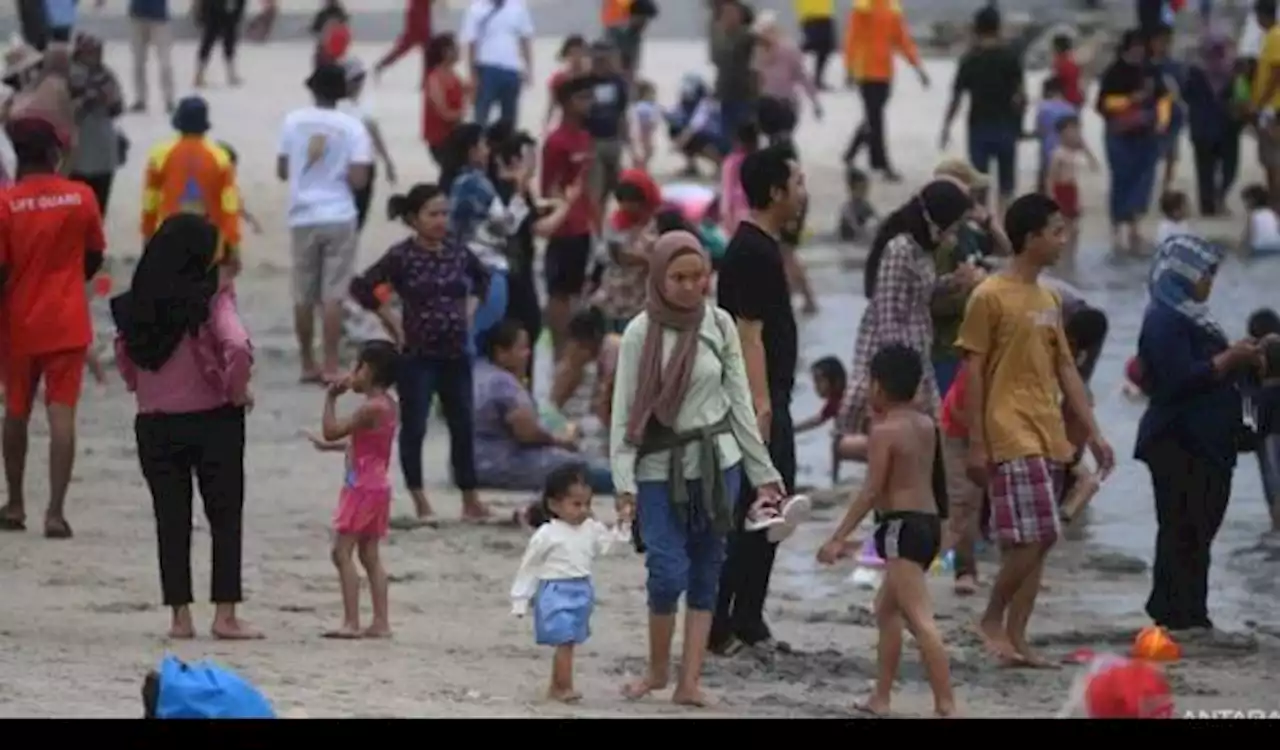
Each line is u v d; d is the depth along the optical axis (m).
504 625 36.84
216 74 98.00
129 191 79.06
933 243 38.09
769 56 89.00
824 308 71.12
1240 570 43.62
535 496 47.03
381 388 35.06
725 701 31.34
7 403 41.75
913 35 107.81
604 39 89.31
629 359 30.30
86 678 30.64
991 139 80.94
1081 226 83.94
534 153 58.31
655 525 30.44
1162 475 36.94
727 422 30.53
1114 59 87.81
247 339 33.62
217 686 22.67
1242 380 42.94
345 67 63.72
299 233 57.97
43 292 40.88
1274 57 84.88
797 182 33.28
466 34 82.12
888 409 31.17
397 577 40.44
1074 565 43.69
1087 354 43.03
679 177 86.81
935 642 30.75
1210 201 85.62
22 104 56.53
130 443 51.47
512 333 48.81
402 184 82.38
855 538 44.97
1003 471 34.62
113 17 108.50
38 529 42.59
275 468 49.62
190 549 34.84
